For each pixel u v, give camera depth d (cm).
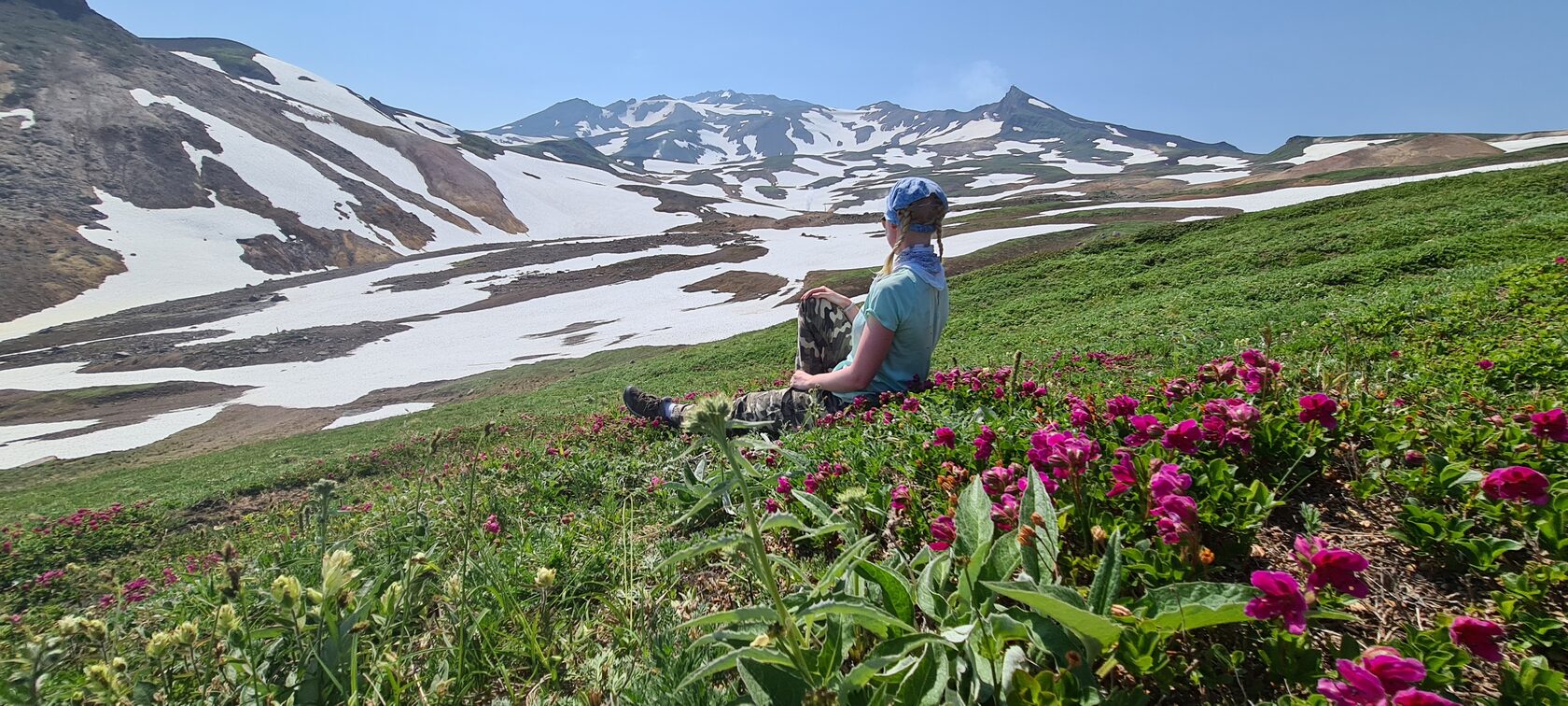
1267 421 265
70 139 9925
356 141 13512
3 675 195
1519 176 3284
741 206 15512
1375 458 255
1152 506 213
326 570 198
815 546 300
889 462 356
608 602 264
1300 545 163
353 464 1742
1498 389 421
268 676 208
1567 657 168
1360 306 1212
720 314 5722
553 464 610
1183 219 7519
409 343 5678
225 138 11250
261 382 4734
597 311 6356
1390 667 131
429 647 249
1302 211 3769
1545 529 197
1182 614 152
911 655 156
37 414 4191
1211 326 1452
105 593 583
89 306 7050
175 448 3456
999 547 183
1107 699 143
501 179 14675
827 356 539
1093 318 2133
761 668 162
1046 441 237
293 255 9181
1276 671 159
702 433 146
